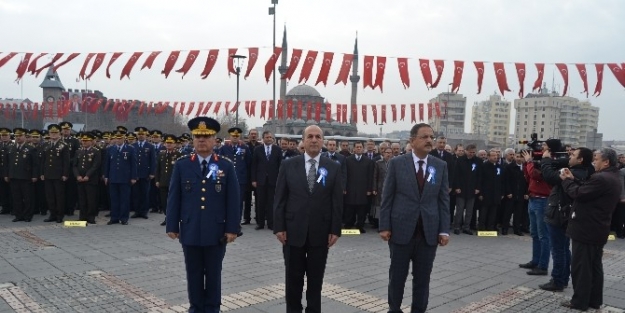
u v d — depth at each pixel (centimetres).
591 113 7994
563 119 7675
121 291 535
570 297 561
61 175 1014
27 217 1033
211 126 450
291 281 443
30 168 1024
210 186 445
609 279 664
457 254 805
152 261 679
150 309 477
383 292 556
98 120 5434
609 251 884
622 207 1059
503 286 605
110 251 742
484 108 10681
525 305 529
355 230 1000
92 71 1004
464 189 1037
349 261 719
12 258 683
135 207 1134
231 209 454
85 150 1028
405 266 440
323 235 439
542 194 664
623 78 916
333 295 540
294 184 441
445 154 1070
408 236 434
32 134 1072
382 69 989
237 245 821
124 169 1020
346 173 1015
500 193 1039
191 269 447
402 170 444
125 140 1053
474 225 1125
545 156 590
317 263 443
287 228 440
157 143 1328
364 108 2114
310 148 442
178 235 450
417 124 448
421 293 442
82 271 618
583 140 7950
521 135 7906
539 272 665
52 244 788
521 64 962
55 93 4988
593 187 497
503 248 872
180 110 2072
